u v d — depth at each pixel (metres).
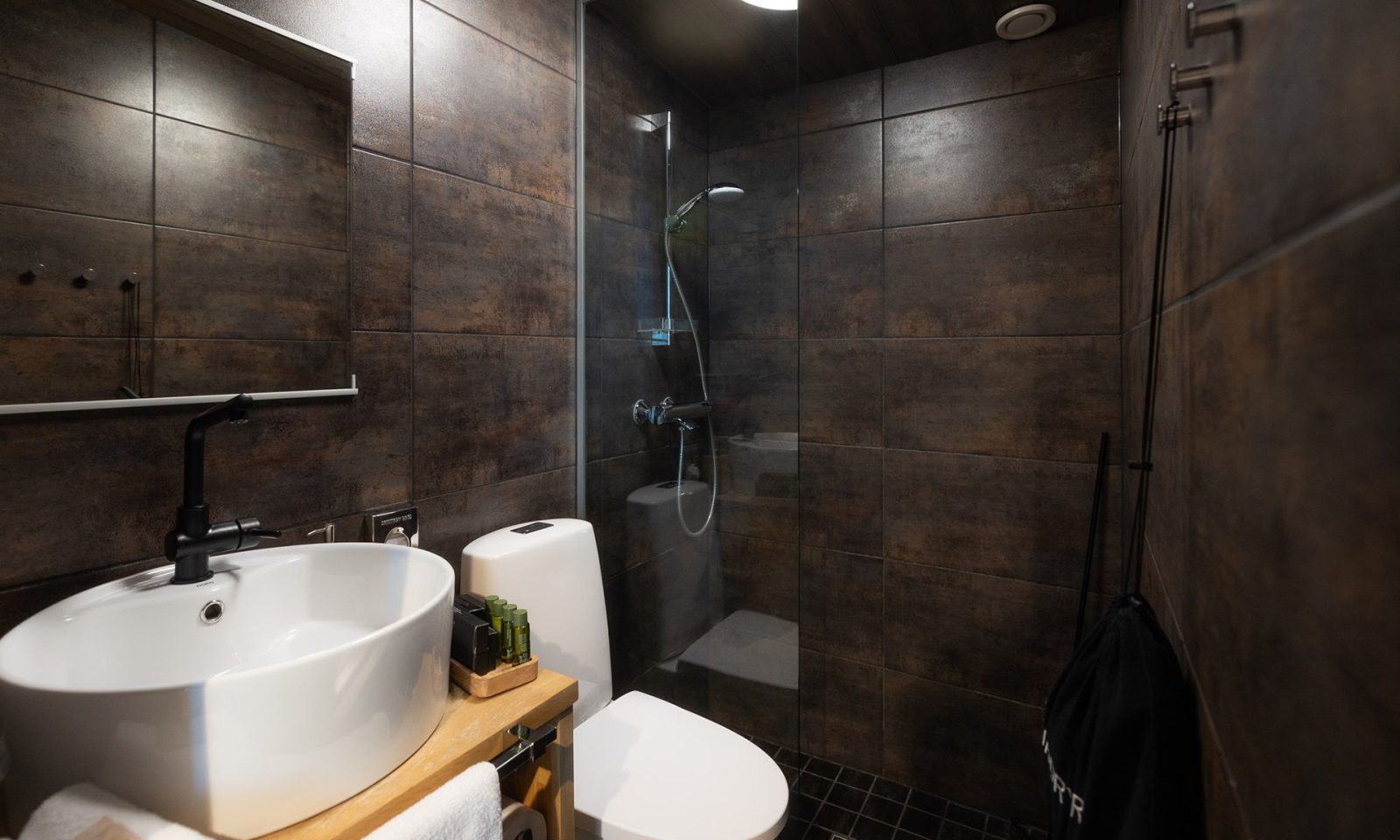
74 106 0.92
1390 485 0.25
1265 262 0.43
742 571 1.90
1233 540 0.51
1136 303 1.37
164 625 0.91
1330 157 0.32
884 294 2.12
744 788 1.31
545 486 1.77
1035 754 1.92
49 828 0.63
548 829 1.06
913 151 2.06
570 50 1.84
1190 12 0.54
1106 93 1.79
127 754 0.64
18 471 0.89
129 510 1.00
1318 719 0.34
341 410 1.28
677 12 1.75
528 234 1.71
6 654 0.71
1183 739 0.68
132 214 0.98
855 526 2.19
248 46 1.12
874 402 2.14
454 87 1.50
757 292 1.81
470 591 1.42
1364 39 0.27
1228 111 0.52
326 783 0.73
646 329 1.89
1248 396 0.47
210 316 1.07
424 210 1.43
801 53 2.00
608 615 1.99
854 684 2.20
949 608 2.04
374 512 1.34
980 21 1.82
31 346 0.89
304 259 1.20
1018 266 1.91
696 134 1.83
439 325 1.47
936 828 1.92
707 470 1.90
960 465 2.02
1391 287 0.25
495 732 0.92
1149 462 0.91
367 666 0.76
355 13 1.29
